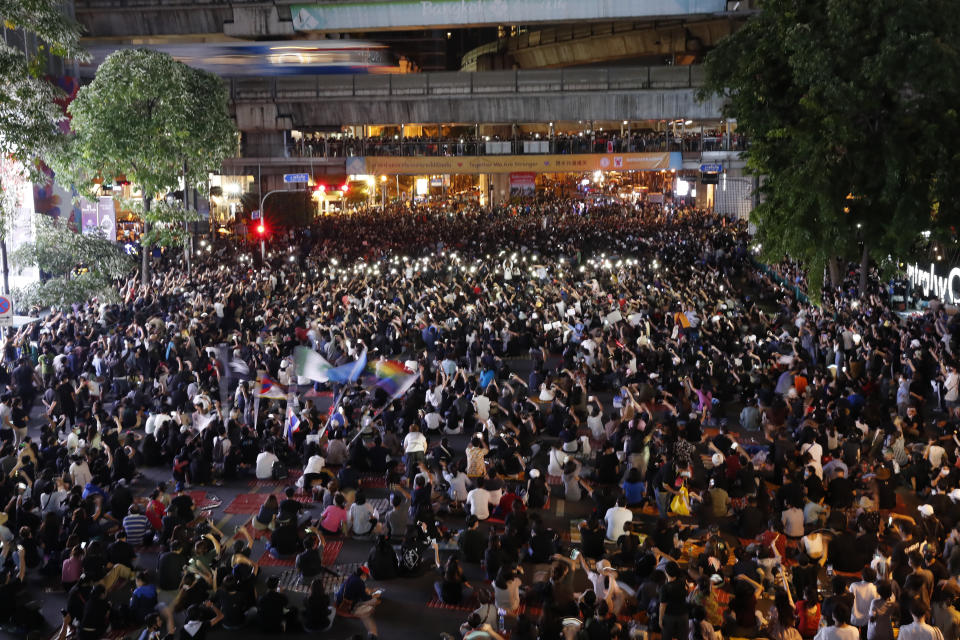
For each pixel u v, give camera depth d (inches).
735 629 426.6
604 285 1502.2
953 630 402.0
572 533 600.1
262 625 470.6
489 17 2605.8
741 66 1129.4
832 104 1014.4
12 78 812.6
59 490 568.4
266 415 776.9
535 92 2605.8
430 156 2608.3
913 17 963.3
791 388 831.1
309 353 923.4
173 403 821.9
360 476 717.9
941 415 839.1
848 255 1131.9
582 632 384.8
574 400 854.5
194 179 1369.3
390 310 1188.5
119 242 1900.8
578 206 3307.1
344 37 3206.2
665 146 2546.8
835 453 656.4
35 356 978.7
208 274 1462.8
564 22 2655.0
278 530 561.3
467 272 1571.1
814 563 475.8
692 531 576.7
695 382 886.4
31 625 468.4
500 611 446.0
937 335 1015.6
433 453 684.1
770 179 1178.6
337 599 500.4
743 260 1865.2
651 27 3208.7
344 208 3580.2
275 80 2672.2
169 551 512.1
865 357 914.1
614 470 670.5
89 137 1204.5
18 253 1074.1
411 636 474.0
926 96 998.4
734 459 633.6
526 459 704.4
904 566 457.7
